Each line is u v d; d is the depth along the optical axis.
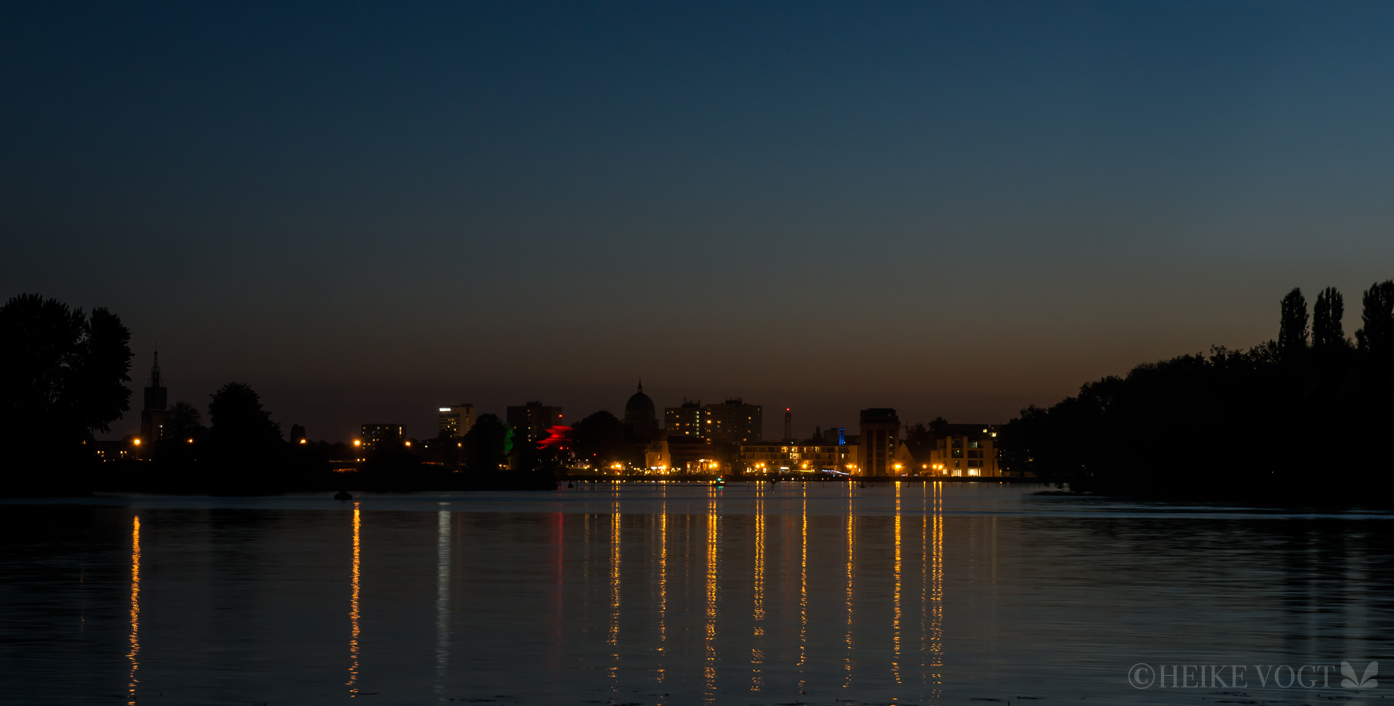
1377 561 63.00
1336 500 159.88
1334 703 26.70
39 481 179.00
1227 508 145.50
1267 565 60.66
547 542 78.88
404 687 28.20
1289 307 189.75
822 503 184.25
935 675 29.88
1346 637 36.00
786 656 32.62
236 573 55.22
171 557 64.25
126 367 185.00
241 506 149.00
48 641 34.69
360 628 37.53
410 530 92.81
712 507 160.38
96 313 183.75
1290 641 35.22
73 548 70.69
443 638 35.59
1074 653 33.16
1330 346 151.75
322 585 50.06
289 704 26.28
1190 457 182.38
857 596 46.81
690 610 42.31
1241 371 179.50
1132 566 60.31
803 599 45.78
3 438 172.62
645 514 131.12
